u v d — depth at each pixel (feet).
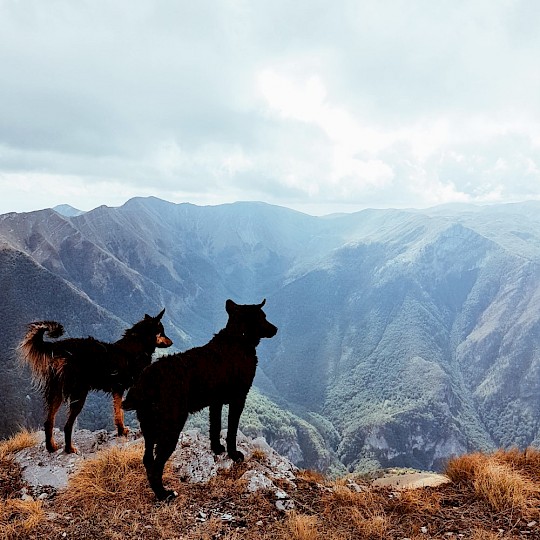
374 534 15.67
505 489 18.49
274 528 15.96
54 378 22.02
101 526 15.79
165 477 19.49
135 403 17.54
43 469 20.79
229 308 20.84
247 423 448.24
